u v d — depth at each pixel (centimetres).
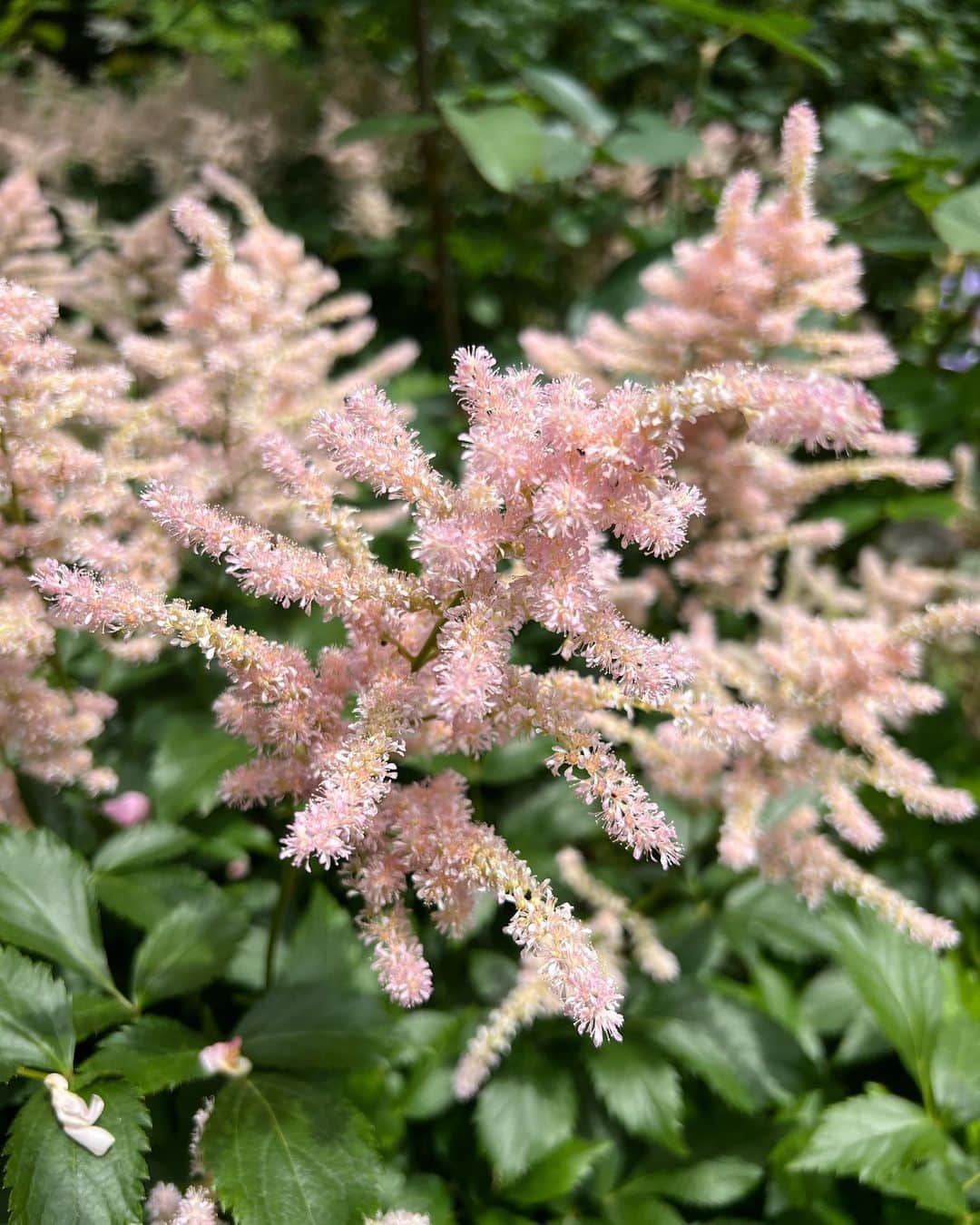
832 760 31
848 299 37
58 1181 20
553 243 67
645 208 71
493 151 43
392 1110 30
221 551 21
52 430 29
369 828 21
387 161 66
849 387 18
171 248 47
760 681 33
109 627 22
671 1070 31
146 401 36
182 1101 28
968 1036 31
